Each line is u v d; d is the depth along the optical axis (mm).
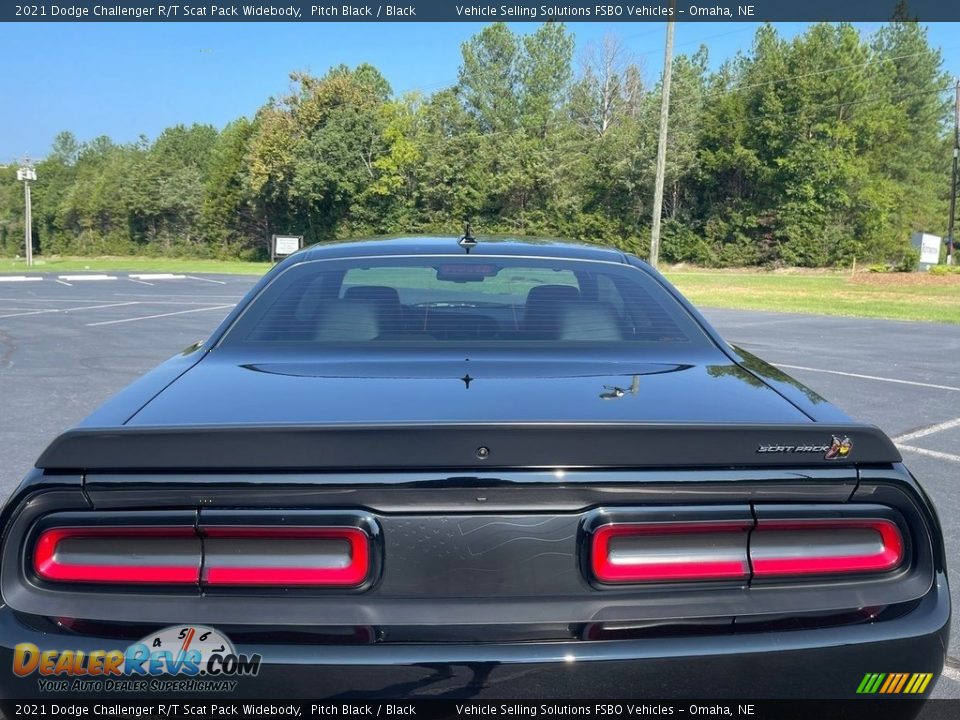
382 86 78188
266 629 1717
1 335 12828
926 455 5891
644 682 1710
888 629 1775
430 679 1683
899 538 1831
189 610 1727
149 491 1740
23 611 1718
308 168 63531
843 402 7828
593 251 3359
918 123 65812
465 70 63062
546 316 2844
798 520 1790
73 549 1752
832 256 52594
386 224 64375
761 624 1768
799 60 52312
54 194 103125
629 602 1764
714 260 55938
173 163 84188
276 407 2004
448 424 1777
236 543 1752
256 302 2934
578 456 1772
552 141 60188
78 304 19094
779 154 53656
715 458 1796
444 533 1759
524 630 1731
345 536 1751
